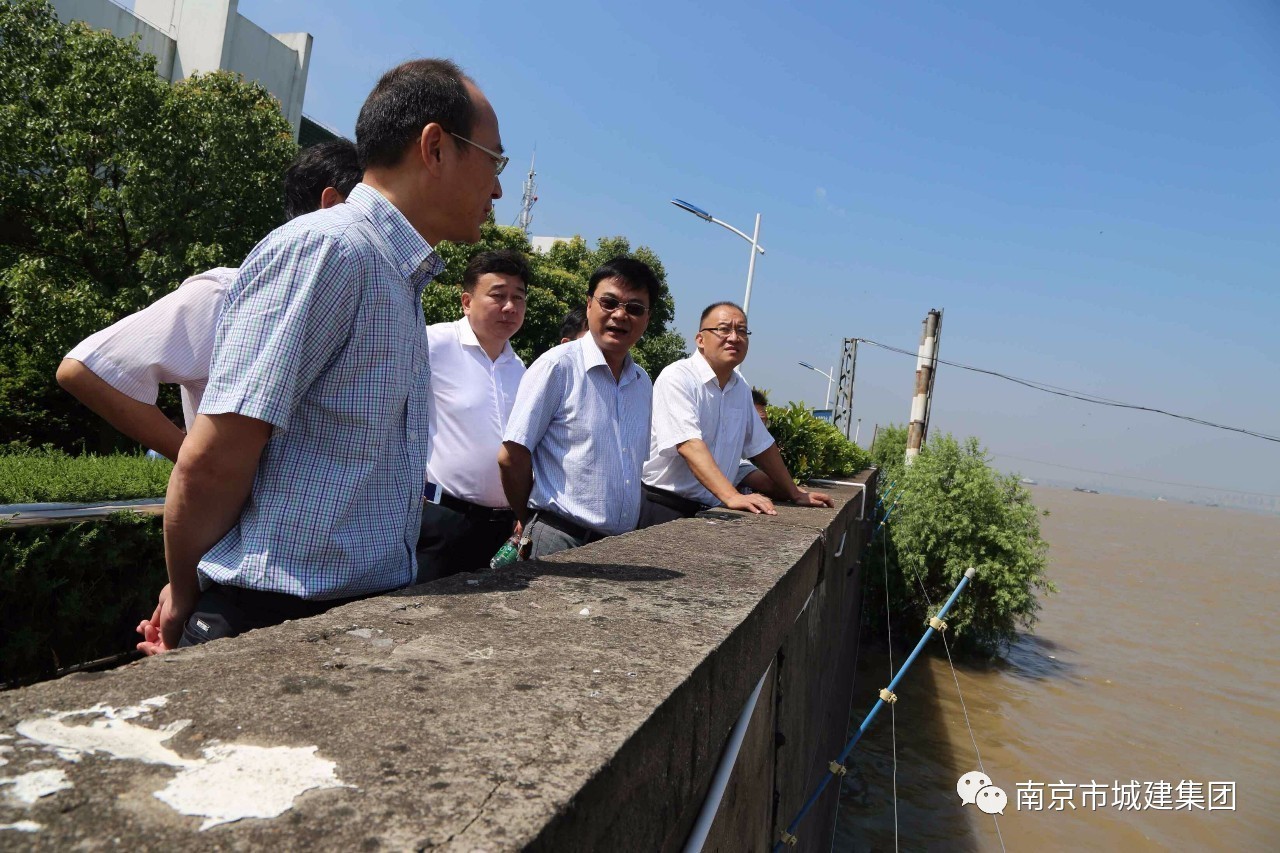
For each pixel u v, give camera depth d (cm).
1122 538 4338
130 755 79
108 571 425
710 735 139
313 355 140
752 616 173
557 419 320
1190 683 1277
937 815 734
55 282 1186
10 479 512
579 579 188
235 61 1809
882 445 3056
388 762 84
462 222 168
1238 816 789
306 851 67
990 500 1252
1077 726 1025
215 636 143
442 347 348
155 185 1178
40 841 64
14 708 87
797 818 298
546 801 79
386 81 163
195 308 182
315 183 221
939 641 1290
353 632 128
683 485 422
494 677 113
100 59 1205
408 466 160
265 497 144
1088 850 698
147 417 179
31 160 1190
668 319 2703
